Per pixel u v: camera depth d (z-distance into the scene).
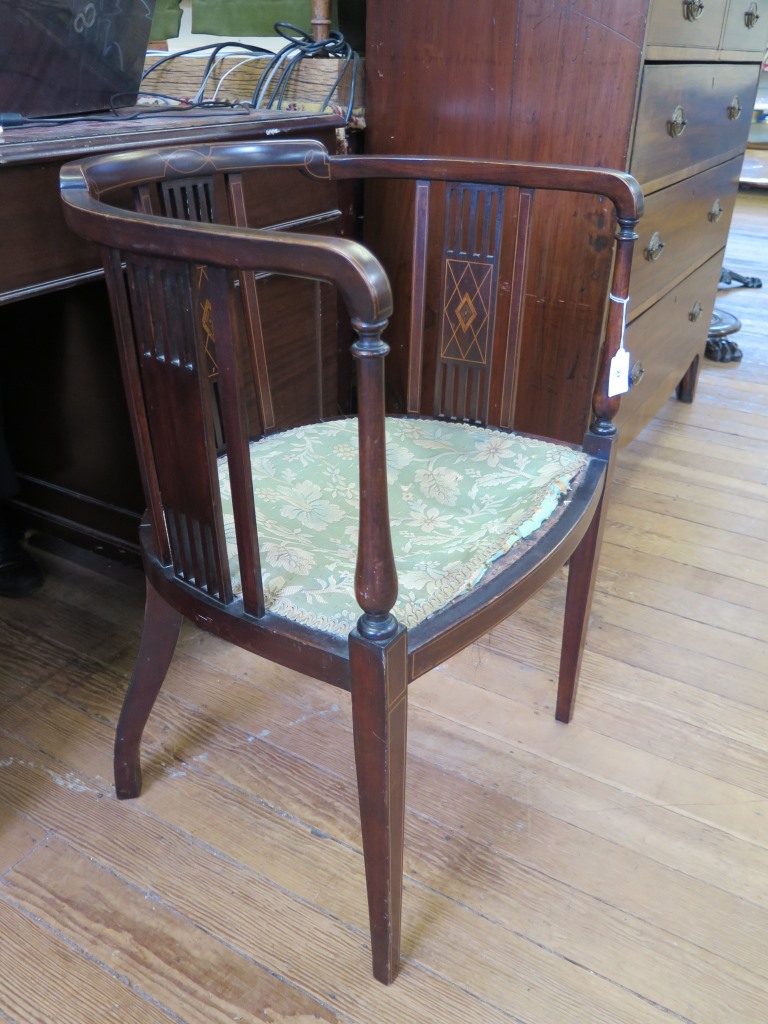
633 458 2.01
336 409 1.54
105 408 1.27
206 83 1.57
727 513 1.78
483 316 1.03
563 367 1.49
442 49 1.38
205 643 1.37
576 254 1.39
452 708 1.23
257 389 1.04
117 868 0.98
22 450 1.46
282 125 1.18
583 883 0.97
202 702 1.24
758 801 1.08
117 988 0.86
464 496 0.94
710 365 2.64
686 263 1.80
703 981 0.87
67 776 1.11
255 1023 0.83
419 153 1.48
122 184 0.81
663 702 1.25
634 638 1.39
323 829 1.04
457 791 1.09
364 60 1.48
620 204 0.90
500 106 1.36
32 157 0.83
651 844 1.02
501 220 0.98
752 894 0.96
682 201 1.62
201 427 0.69
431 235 1.53
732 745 1.17
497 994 0.85
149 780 1.10
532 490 0.93
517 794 1.09
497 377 1.57
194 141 1.03
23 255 0.86
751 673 1.31
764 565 1.59
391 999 0.85
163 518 0.81
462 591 0.76
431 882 0.97
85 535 1.47
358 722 0.72
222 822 1.05
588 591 1.08
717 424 2.21
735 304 3.21
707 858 1.00
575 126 1.31
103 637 1.38
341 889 0.96
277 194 1.19
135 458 1.30
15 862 0.99
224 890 0.96
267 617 0.75
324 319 1.41
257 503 0.90
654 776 1.12
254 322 1.01
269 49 1.66
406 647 0.69
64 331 1.22
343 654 0.70
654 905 0.95
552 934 0.91
